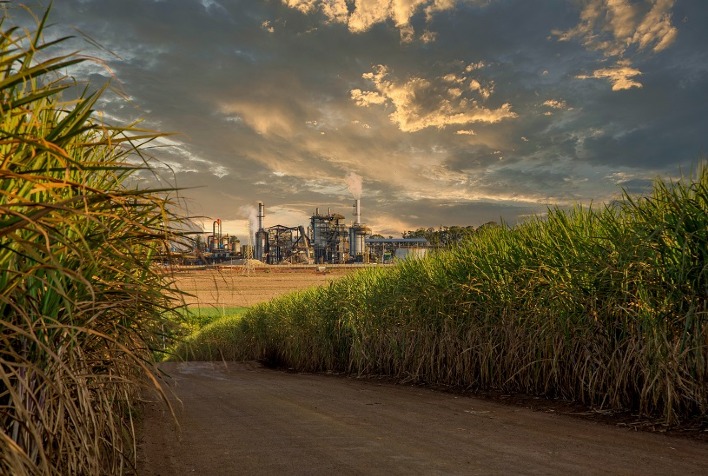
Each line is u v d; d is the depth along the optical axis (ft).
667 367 20.35
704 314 19.97
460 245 38.96
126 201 9.12
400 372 40.29
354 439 19.20
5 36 7.05
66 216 8.82
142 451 17.11
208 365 62.08
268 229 619.67
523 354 29.66
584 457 16.33
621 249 23.31
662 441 18.19
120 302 10.48
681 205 21.11
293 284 129.39
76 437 9.39
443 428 21.06
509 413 24.32
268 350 73.77
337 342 53.11
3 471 6.93
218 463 15.98
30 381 8.94
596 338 24.52
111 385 11.69
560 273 27.12
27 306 8.89
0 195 7.72
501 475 14.60
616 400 23.12
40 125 9.07
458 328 34.65
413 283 40.50
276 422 22.56
